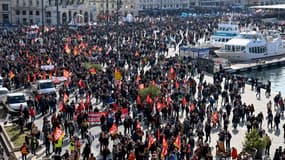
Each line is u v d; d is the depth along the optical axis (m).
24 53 85.06
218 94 65.19
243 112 54.88
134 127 47.38
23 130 49.91
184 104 56.59
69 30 129.62
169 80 68.81
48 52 88.25
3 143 47.53
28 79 68.25
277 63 106.06
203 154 39.53
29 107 55.69
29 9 187.75
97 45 100.94
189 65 82.44
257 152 42.53
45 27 142.88
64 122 50.06
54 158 38.69
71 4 192.75
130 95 58.88
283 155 39.34
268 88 71.00
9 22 188.25
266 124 55.25
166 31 133.25
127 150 39.97
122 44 105.56
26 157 42.28
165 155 39.34
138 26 146.38
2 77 70.25
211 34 132.25
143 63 81.75
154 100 56.88
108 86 63.00
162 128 46.56
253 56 109.12
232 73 92.69
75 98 61.84
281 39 122.38
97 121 52.72
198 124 47.88
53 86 64.44
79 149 41.34
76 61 79.19
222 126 53.16
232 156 40.69
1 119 55.94
